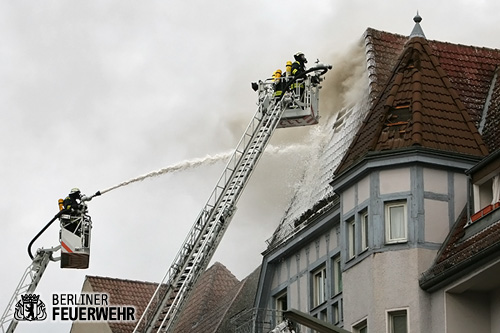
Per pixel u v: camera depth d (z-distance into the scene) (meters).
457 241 32.94
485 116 37.44
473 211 32.81
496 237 30.56
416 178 33.97
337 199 37.34
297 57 42.59
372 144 34.78
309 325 28.81
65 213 41.31
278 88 42.22
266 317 40.53
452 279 31.80
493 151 34.97
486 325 32.03
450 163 34.16
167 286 38.38
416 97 35.16
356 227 34.88
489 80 39.09
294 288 40.03
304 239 39.38
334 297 37.31
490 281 31.47
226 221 39.25
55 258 42.09
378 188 34.34
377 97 37.09
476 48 40.22
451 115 35.28
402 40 41.88
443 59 39.31
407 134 34.62
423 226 33.56
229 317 44.69
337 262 37.75
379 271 33.56
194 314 48.94
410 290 32.94
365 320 33.78
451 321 31.94
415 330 32.50
